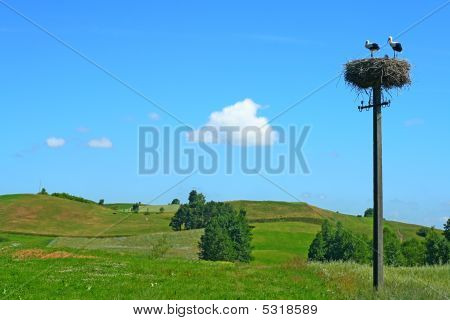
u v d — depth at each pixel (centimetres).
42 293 2634
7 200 12581
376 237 2722
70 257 4412
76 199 15988
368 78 2742
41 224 11206
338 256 7638
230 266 4112
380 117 2773
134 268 3706
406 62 2767
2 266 3712
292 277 3331
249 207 11525
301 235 9775
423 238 11044
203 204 11369
